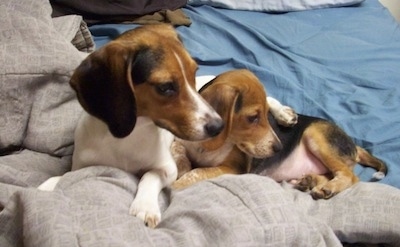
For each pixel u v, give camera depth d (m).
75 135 1.39
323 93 1.95
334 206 1.29
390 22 2.58
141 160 1.32
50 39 1.53
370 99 1.92
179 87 1.21
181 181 1.43
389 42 2.39
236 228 1.03
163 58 1.19
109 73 1.17
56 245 0.94
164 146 1.36
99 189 1.15
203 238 1.04
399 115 1.83
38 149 1.47
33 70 1.48
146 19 2.33
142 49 1.18
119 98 1.17
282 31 2.42
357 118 1.78
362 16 2.62
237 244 1.00
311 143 1.60
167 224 1.10
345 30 2.47
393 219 1.20
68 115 1.51
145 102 1.22
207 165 1.56
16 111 1.47
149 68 1.18
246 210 1.09
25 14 1.59
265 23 2.50
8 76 1.45
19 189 1.10
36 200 1.04
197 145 1.52
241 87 1.45
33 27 1.53
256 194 1.12
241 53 2.22
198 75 1.96
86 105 1.19
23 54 1.49
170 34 1.27
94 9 2.25
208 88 1.44
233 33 2.34
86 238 0.97
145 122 1.27
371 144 1.68
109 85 1.17
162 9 2.40
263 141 1.50
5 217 1.07
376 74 2.09
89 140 1.31
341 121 1.77
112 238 0.98
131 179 1.26
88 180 1.19
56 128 1.48
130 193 1.22
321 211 1.28
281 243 1.05
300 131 1.62
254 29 2.38
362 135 1.72
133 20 2.33
